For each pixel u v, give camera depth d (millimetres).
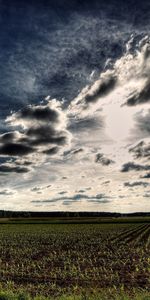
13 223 140750
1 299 16203
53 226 112688
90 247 48625
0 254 42688
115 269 30250
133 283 24516
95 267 31516
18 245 53469
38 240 61719
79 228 98000
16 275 28562
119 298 17938
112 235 69250
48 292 21969
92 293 21547
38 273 29219
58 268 31719
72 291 22281
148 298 16266
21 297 16750
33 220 180000
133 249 44688
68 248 48156
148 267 30531
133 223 127312
